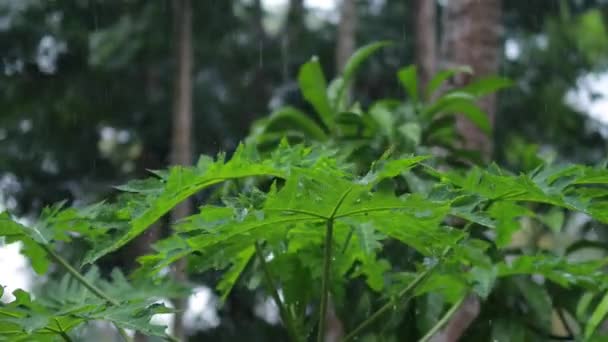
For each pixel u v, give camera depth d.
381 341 2.57
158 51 11.51
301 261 2.23
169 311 1.81
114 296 2.47
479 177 1.83
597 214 1.79
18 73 11.50
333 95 3.34
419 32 11.12
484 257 2.00
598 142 12.33
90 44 11.40
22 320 1.79
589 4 12.76
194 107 12.38
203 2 11.95
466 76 4.78
